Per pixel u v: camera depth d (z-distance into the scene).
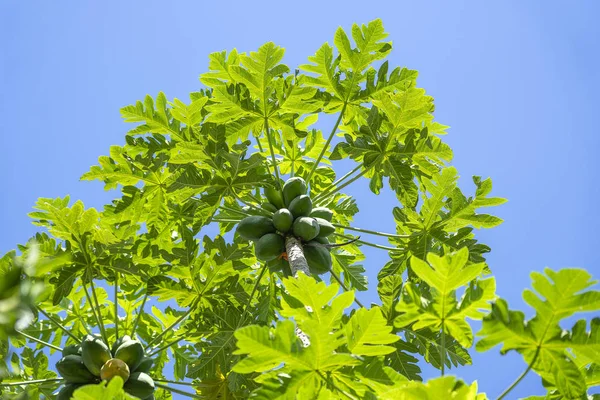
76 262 7.34
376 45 7.84
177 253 7.34
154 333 8.72
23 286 2.16
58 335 8.49
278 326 3.79
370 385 3.99
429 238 7.67
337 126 7.79
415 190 7.56
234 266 7.42
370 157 7.63
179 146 7.29
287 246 6.69
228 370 7.28
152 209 7.89
